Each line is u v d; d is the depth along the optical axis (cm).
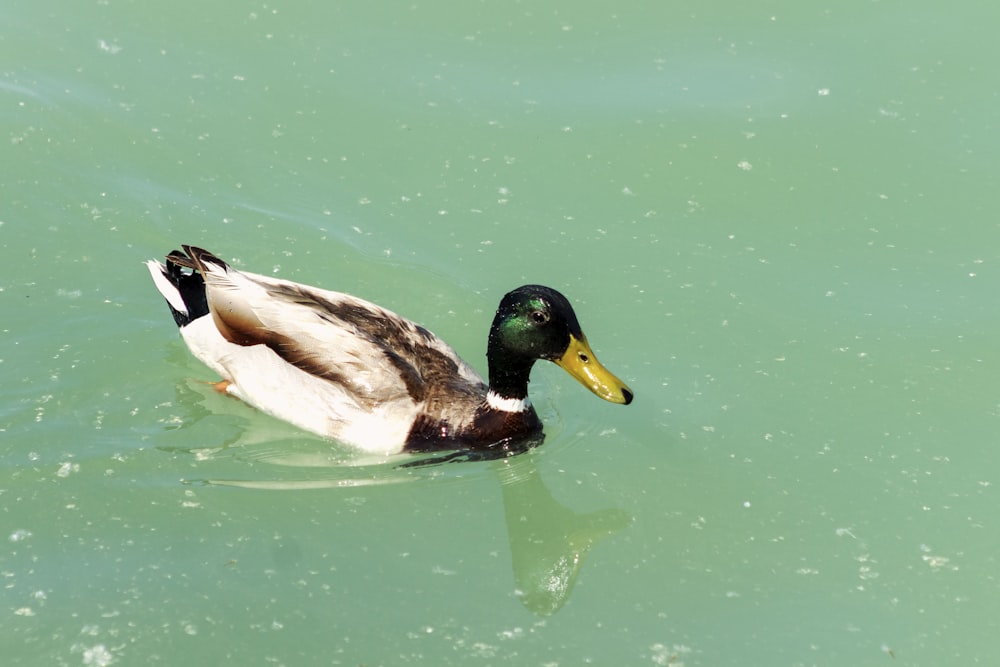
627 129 1709
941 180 1634
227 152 1656
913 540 1172
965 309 1446
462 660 1030
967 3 1923
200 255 1342
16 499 1190
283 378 1297
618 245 1538
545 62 1820
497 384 1282
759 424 1310
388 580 1116
